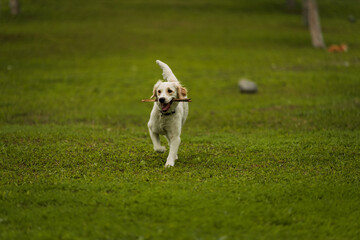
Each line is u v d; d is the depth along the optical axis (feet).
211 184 26.73
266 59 103.96
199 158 33.32
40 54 105.40
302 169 30.78
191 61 102.83
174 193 24.71
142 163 31.42
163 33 137.18
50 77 84.84
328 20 173.99
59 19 151.02
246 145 38.78
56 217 21.90
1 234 20.03
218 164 32.24
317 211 23.24
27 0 174.70
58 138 40.52
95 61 101.19
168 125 30.71
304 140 40.29
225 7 187.83
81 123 52.29
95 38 126.41
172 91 29.66
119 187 26.05
